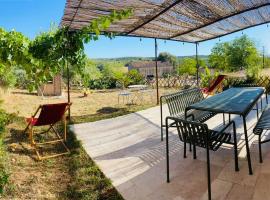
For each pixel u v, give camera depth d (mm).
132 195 3285
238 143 4812
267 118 3965
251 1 5387
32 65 3607
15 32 3570
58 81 15609
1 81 11383
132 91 17344
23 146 5422
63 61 3619
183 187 3375
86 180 3799
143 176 3809
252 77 12227
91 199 3246
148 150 4918
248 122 6387
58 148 5363
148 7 4918
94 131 6676
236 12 6117
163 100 11938
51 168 4352
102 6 4496
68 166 4414
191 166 3994
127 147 5211
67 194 3438
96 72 24641
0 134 4566
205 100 4887
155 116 8055
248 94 5234
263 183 3270
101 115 8914
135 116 8266
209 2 5137
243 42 28484
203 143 3283
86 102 12969
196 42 10445
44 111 4898
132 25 6465
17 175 3990
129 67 65188
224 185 3316
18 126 7000
